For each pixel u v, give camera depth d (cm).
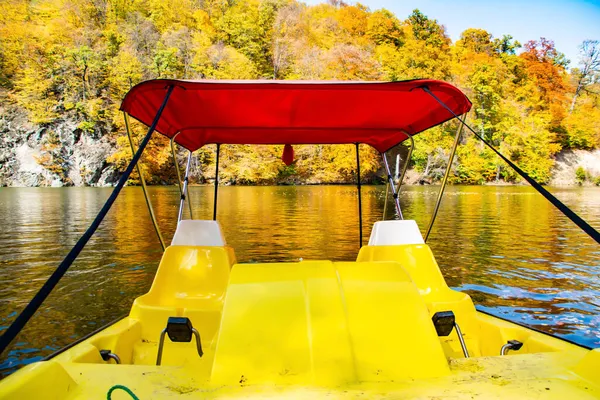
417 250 330
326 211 1873
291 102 335
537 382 139
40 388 128
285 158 507
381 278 180
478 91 5541
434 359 154
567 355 169
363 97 322
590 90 6438
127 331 263
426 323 165
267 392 134
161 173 4456
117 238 1165
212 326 282
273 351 149
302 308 161
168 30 5691
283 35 5891
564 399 128
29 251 984
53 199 2631
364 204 2252
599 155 5841
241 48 5788
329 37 6153
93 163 4491
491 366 158
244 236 1186
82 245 176
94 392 138
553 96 6272
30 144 4556
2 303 611
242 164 4353
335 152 4491
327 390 135
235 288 170
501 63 6097
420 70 5691
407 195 3003
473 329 288
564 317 575
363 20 6228
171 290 318
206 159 4391
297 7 6200
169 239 1152
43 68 4972
